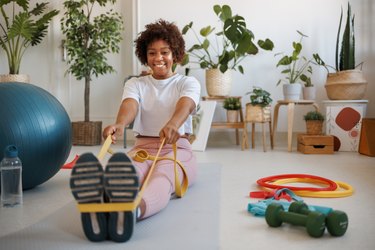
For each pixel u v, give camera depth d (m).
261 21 3.92
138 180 1.05
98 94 4.42
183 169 1.63
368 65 3.74
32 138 1.71
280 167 2.55
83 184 1.06
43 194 1.84
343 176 2.24
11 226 1.36
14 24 3.84
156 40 1.72
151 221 1.35
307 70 3.76
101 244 1.14
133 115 1.65
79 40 3.98
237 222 1.37
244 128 3.50
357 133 3.36
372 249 1.11
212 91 3.72
